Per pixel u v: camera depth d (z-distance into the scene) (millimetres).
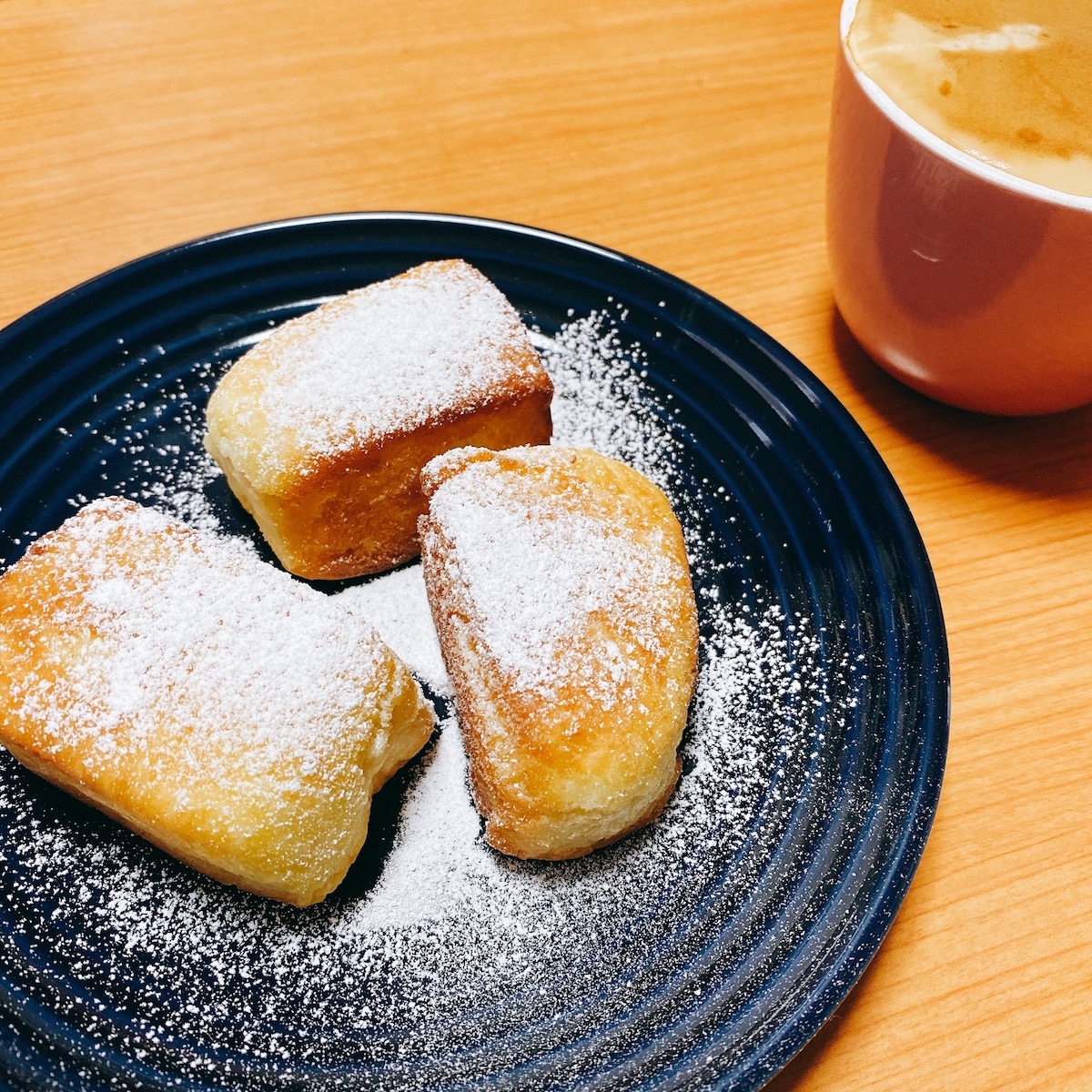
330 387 370
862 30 364
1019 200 344
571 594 346
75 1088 315
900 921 341
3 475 375
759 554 381
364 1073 322
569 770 334
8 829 342
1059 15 360
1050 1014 333
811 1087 325
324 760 333
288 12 476
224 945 334
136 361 394
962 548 387
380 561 385
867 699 357
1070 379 375
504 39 477
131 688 333
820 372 414
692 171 449
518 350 383
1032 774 358
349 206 432
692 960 333
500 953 335
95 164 433
